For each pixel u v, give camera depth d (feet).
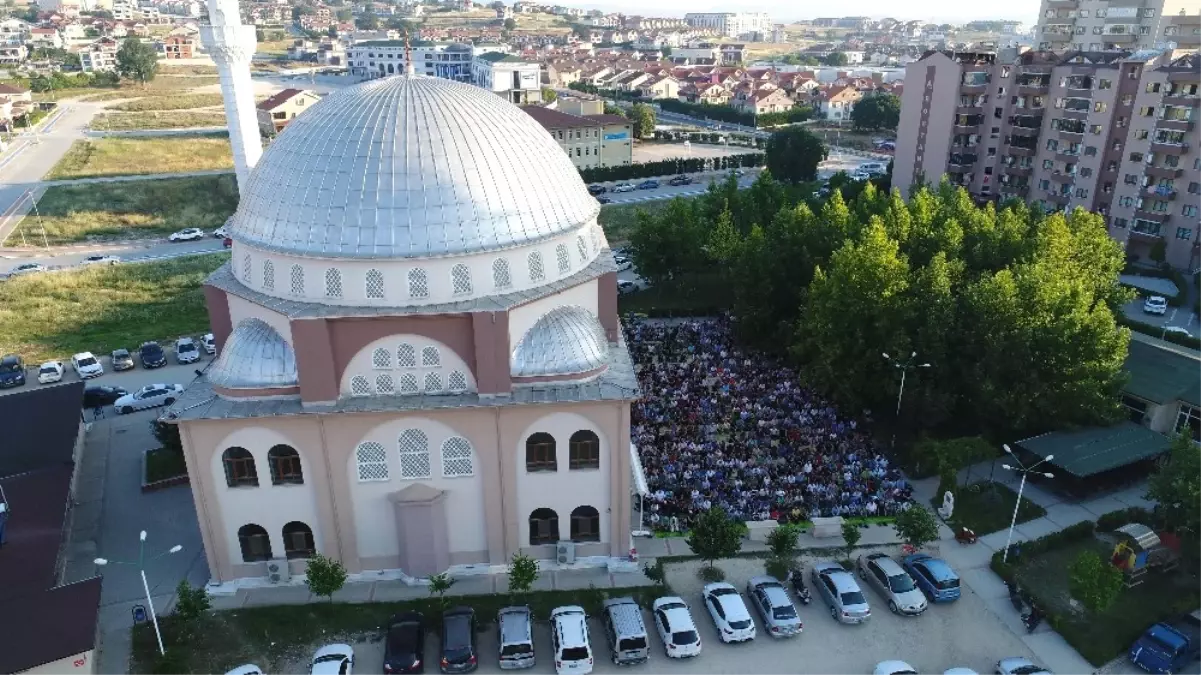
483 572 130.72
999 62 311.06
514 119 132.05
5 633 104.01
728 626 115.75
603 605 121.39
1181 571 131.13
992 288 162.50
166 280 269.85
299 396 119.65
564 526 130.82
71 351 219.41
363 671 112.47
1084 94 285.23
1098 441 153.58
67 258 291.58
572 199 132.46
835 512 142.82
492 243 119.65
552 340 124.06
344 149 119.55
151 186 369.09
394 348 119.75
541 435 124.36
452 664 110.52
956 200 235.81
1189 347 210.59
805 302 192.13
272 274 121.39
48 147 427.33
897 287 167.02
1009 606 124.47
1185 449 129.29
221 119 518.37
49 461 144.56
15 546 120.47
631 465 139.23
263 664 113.39
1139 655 111.75
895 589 122.62
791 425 167.12
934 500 148.66
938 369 163.63
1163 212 268.41
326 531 126.11
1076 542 137.90
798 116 595.06
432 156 119.14
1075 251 193.47
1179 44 416.87
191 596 115.03
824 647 116.67
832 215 213.05
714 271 260.62
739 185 400.88
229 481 122.01
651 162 423.64
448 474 125.39
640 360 197.98
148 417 183.11
